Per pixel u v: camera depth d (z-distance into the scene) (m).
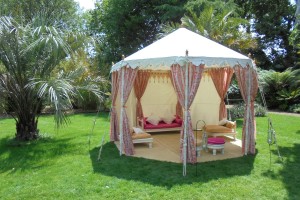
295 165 6.39
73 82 9.12
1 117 14.95
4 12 9.19
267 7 24.72
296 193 4.91
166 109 11.58
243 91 7.16
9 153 7.79
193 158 6.49
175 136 9.89
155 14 22.73
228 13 14.78
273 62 24.08
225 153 7.42
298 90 16.64
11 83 8.58
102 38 25.38
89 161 6.87
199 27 13.96
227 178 5.62
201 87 11.31
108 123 12.71
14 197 4.91
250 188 5.14
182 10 19.34
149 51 7.30
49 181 5.61
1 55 8.23
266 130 10.56
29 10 21.33
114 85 8.85
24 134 9.27
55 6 24.22
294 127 11.16
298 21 9.55
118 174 5.91
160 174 5.86
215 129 8.93
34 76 8.71
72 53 9.21
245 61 6.80
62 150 7.98
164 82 11.47
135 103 11.11
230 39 13.79
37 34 8.46
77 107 17.83
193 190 5.07
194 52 6.54
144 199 4.76
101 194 4.97
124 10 22.53
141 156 7.24
